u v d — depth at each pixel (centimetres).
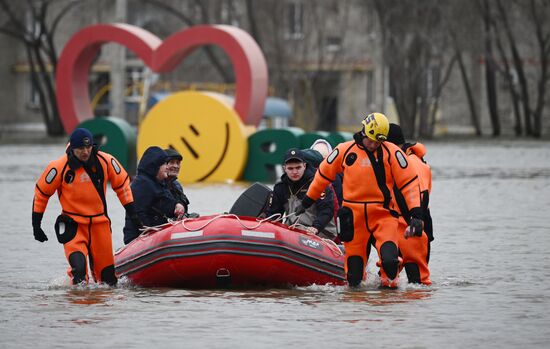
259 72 9644
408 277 3903
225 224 3778
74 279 3806
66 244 3822
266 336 2989
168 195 4156
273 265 3756
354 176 3734
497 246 5041
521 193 8112
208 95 9400
